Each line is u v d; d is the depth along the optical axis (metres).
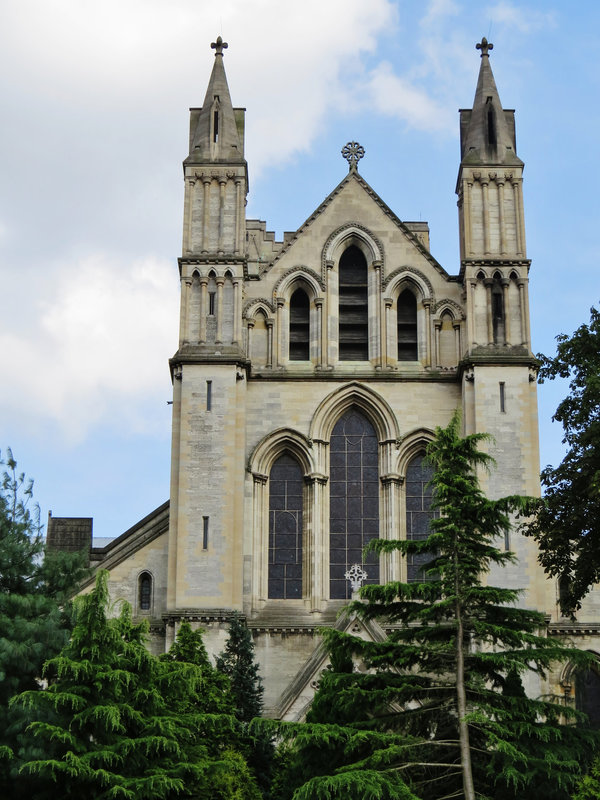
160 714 54.78
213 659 77.31
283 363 85.69
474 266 85.00
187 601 78.56
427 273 87.25
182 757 53.41
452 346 86.12
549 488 64.81
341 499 83.75
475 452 55.84
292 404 84.56
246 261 87.06
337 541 83.06
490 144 88.00
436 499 55.41
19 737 53.25
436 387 85.00
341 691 53.16
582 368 65.50
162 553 82.25
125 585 81.75
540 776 51.66
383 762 50.81
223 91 89.75
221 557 79.44
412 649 53.19
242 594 79.75
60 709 52.12
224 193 86.75
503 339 83.56
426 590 53.12
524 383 82.44
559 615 80.75
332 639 54.31
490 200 86.50
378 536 83.00
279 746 68.44
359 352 86.62
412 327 87.12
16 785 53.03
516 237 85.69
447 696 54.91
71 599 68.00
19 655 56.94
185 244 85.44
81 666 52.41
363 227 88.00
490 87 89.62
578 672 79.31
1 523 62.66
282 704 74.12
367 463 84.38
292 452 84.38
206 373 82.81
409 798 48.69
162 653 75.62
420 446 84.38
